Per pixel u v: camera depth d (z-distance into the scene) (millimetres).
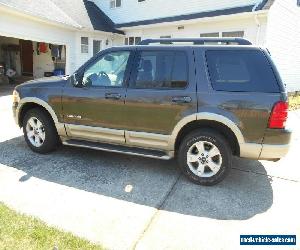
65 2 18297
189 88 4250
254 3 13891
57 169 4734
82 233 3096
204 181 4336
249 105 3973
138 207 3693
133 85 4562
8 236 2873
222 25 14609
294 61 17375
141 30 18391
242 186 4434
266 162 5543
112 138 4789
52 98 5043
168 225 3328
